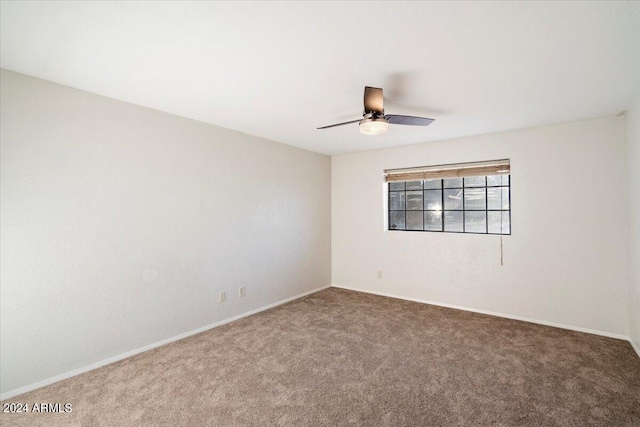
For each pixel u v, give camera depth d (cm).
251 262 381
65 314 233
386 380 228
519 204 353
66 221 234
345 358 262
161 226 293
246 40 170
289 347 284
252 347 285
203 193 328
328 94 248
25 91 215
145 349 279
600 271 311
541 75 212
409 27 157
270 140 406
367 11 144
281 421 185
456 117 306
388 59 191
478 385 220
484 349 277
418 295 430
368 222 477
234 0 135
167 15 147
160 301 292
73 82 227
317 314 377
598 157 311
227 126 344
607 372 236
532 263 347
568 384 220
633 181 272
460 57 188
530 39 168
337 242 513
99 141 251
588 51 180
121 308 264
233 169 359
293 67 202
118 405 200
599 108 280
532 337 304
